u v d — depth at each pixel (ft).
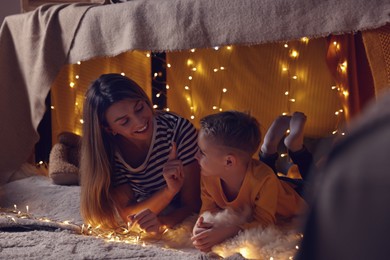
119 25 5.30
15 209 5.24
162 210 4.54
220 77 6.28
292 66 5.96
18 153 6.40
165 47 4.99
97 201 4.40
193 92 6.42
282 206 4.14
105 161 4.37
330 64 4.89
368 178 0.54
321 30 4.14
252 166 4.02
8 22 6.42
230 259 3.36
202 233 3.77
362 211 0.54
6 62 6.40
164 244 4.12
